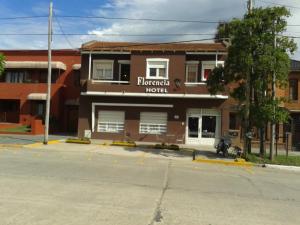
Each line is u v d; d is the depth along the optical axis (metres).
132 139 30.44
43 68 38.09
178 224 7.96
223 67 23.73
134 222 7.93
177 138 30.02
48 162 16.73
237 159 21.70
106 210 8.78
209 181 13.99
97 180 12.66
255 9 21.86
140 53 30.30
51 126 35.12
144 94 29.84
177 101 30.14
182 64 29.78
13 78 39.44
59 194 10.20
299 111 31.52
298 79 31.83
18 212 8.31
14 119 39.03
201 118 30.06
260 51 21.55
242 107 23.05
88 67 31.55
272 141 22.22
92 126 30.91
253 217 8.96
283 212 9.67
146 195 10.70
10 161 16.45
